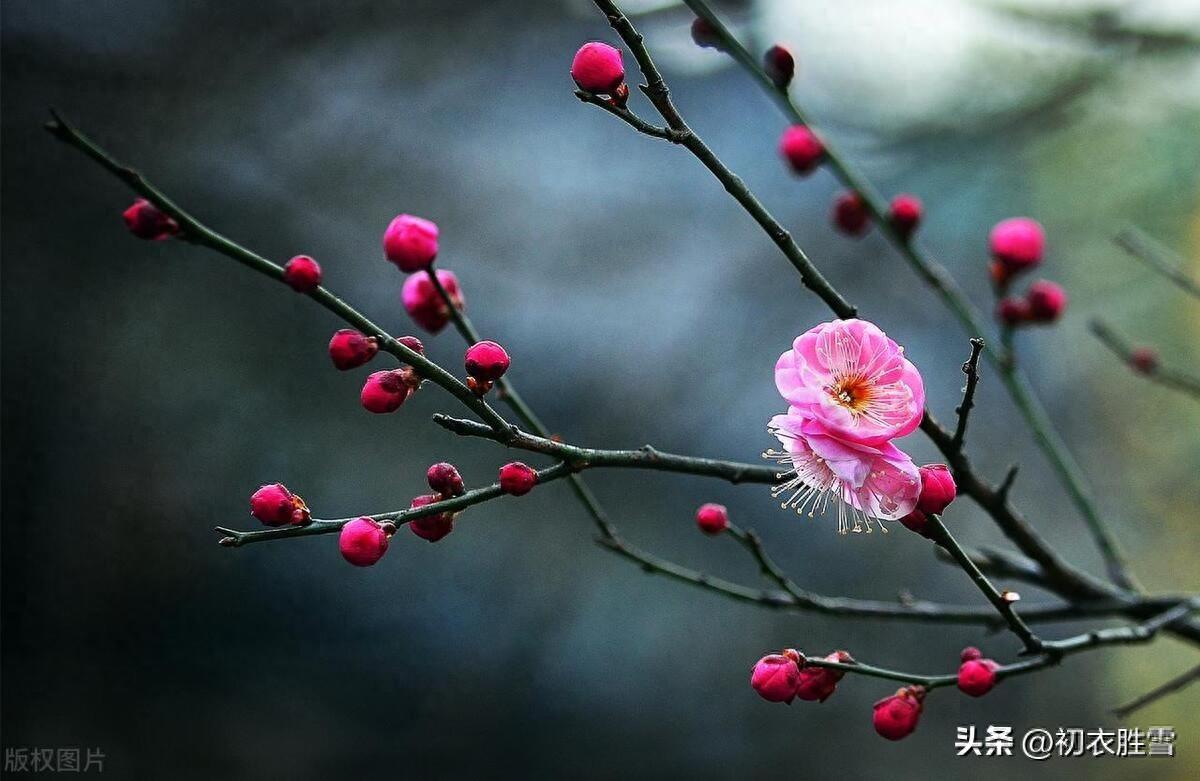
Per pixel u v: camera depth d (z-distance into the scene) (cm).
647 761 149
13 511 134
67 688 136
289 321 138
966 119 127
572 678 150
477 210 146
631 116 55
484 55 142
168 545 139
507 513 147
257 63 134
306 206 138
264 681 142
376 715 144
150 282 136
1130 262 135
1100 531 65
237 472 139
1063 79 118
